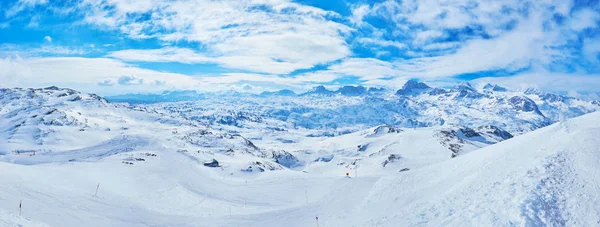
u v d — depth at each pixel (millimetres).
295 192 84562
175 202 68188
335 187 76812
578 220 19531
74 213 44531
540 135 36500
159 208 60375
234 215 54688
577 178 23359
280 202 74938
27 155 174250
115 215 48844
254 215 52625
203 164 142625
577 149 27203
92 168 86812
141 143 191375
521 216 20062
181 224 48688
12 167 58875
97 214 47188
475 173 32906
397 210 31547
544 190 22562
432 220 24516
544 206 20859
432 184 38688
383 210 35281
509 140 44094
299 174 130875
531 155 30344
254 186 97875
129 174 87812
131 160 117562
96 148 188625
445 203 26938
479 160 38500
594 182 22422
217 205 68000
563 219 19781
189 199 71812
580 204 20641
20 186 49250
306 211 50250
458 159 45719
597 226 18812
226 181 109438
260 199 79188
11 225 23578
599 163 24156
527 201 21406
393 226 26312
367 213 37000
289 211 52688
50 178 60625
